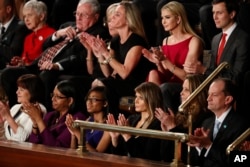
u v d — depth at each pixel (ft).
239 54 80.38
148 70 86.02
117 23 86.17
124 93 84.17
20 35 98.84
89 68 89.76
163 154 70.95
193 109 72.90
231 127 69.67
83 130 67.05
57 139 77.51
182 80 82.33
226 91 70.08
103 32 90.99
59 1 100.99
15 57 95.91
